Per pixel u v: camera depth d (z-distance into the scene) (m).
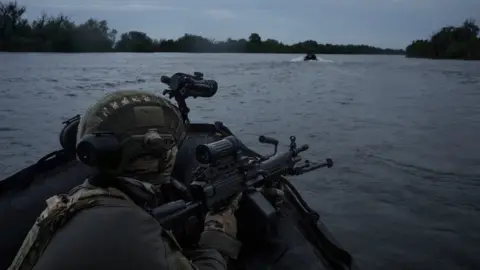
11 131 10.32
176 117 1.72
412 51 120.31
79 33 90.50
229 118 13.67
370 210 5.98
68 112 13.70
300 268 2.61
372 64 65.94
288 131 11.56
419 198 6.40
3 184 2.87
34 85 22.80
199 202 2.07
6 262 2.52
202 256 1.81
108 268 1.31
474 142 10.20
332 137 10.74
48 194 2.86
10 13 81.94
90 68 40.03
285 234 2.85
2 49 82.44
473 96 21.84
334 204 6.18
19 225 2.66
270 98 19.67
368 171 7.75
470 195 6.55
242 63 59.44
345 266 2.80
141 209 1.48
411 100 19.78
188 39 126.38
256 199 2.45
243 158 2.42
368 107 16.97
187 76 2.78
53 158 3.09
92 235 1.33
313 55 74.69
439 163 8.32
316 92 23.03
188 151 3.45
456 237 5.14
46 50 86.25
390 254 4.73
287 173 2.95
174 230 1.87
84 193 1.47
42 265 1.31
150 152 1.59
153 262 1.36
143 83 25.31
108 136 1.53
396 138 10.64
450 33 111.06
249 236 2.66
